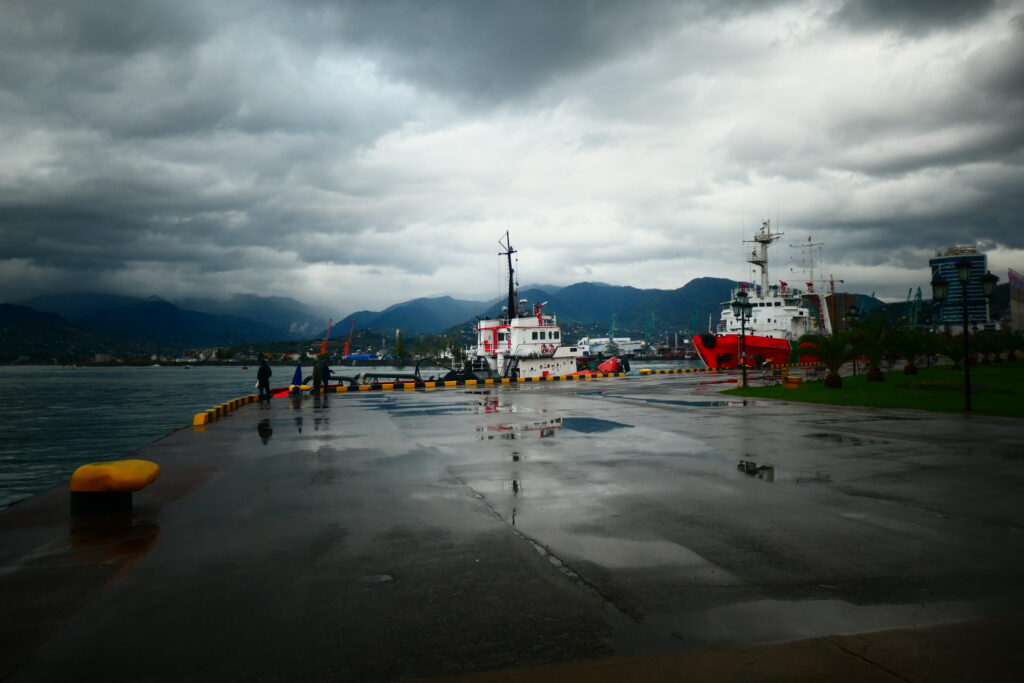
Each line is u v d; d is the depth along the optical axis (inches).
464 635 151.7
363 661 139.3
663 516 263.4
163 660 140.5
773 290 2746.1
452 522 257.0
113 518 269.9
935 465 376.5
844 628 153.8
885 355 1475.1
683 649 143.1
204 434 582.6
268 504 293.6
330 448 481.1
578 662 136.9
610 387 1327.5
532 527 248.4
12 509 289.0
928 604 169.2
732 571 196.1
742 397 963.3
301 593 180.4
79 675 133.8
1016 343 2236.7
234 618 163.2
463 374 1669.5
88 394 3100.4
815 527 245.6
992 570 196.2
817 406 789.2
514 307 1937.7
